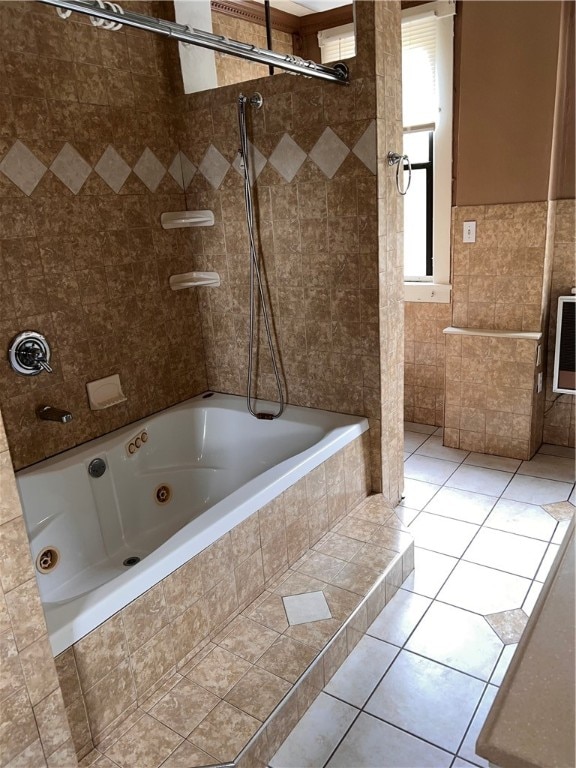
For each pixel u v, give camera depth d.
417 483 2.99
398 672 1.81
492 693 1.72
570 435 3.29
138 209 2.48
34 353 2.09
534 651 0.62
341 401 2.58
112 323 2.43
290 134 2.36
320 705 1.70
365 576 2.04
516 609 2.05
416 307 3.54
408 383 3.73
